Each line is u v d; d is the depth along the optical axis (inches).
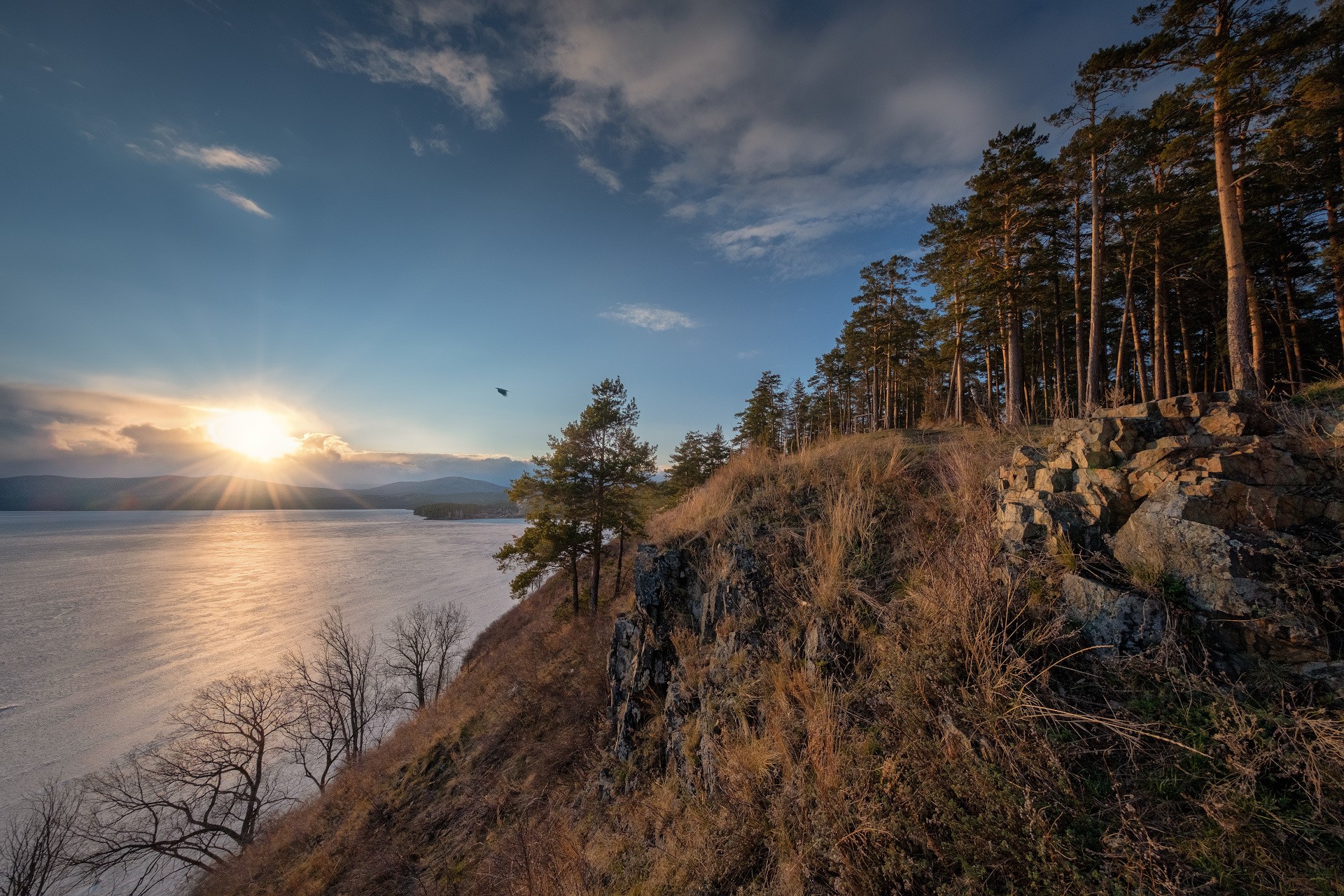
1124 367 1176.2
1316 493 114.5
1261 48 462.0
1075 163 734.5
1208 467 126.9
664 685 267.7
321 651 1314.0
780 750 152.9
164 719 983.6
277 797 771.4
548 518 815.1
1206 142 636.1
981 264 860.0
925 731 119.0
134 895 633.6
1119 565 128.8
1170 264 824.3
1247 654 102.7
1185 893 77.2
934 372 1359.5
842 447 391.5
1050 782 95.8
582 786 301.3
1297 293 828.0
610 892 174.9
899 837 107.0
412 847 374.6
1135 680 107.5
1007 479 183.6
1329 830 75.7
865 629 164.2
